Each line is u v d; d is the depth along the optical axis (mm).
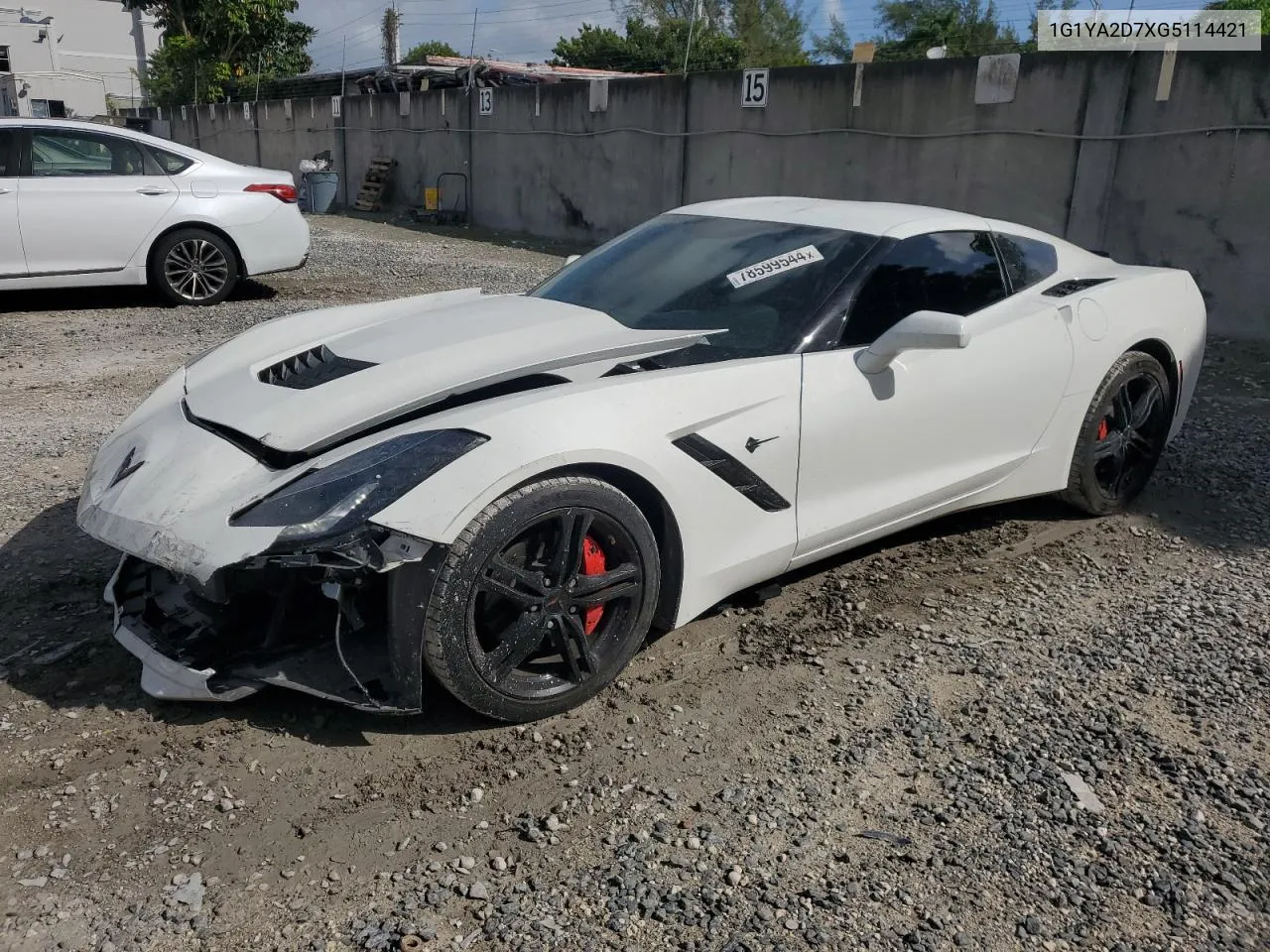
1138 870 2299
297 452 2680
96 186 8297
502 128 17203
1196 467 5102
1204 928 2137
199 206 8719
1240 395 6652
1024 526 4324
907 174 11219
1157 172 8953
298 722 2754
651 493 2881
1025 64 9883
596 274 3830
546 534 2686
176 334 7711
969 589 3701
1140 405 4344
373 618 2674
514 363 2973
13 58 48375
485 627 2654
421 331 3326
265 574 2543
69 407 5777
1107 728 2832
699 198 13883
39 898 2131
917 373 3463
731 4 33469
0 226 7953
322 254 12875
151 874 2213
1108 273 4445
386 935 2061
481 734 2730
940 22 24438
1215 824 2455
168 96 37344
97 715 2756
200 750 2625
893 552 4004
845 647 3258
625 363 3090
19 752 2594
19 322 8070
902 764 2660
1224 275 8586
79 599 3398
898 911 2160
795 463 3158
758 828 2406
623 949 2039
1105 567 3922
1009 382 3744
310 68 39594
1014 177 10164
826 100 11977
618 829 2391
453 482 2477
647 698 2934
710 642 3260
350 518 2406
